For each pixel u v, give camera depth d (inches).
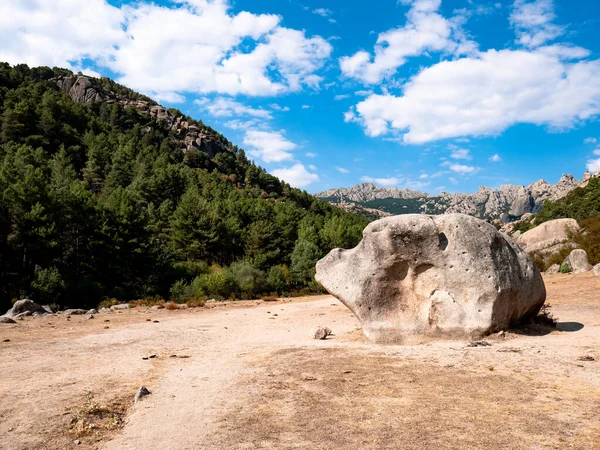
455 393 220.5
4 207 1464.1
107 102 6825.8
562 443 154.6
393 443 164.9
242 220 2704.2
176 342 460.1
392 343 384.2
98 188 3275.1
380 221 420.8
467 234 388.2
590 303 558.3
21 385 278.1
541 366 261.0
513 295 381.1
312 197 6811.0
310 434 180.1
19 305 772.0
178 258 2014.0
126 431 199.9
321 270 452.8
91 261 1567.4
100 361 356.2
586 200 2618.1
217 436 184.9
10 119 3651.6
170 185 3218.5
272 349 386.9
